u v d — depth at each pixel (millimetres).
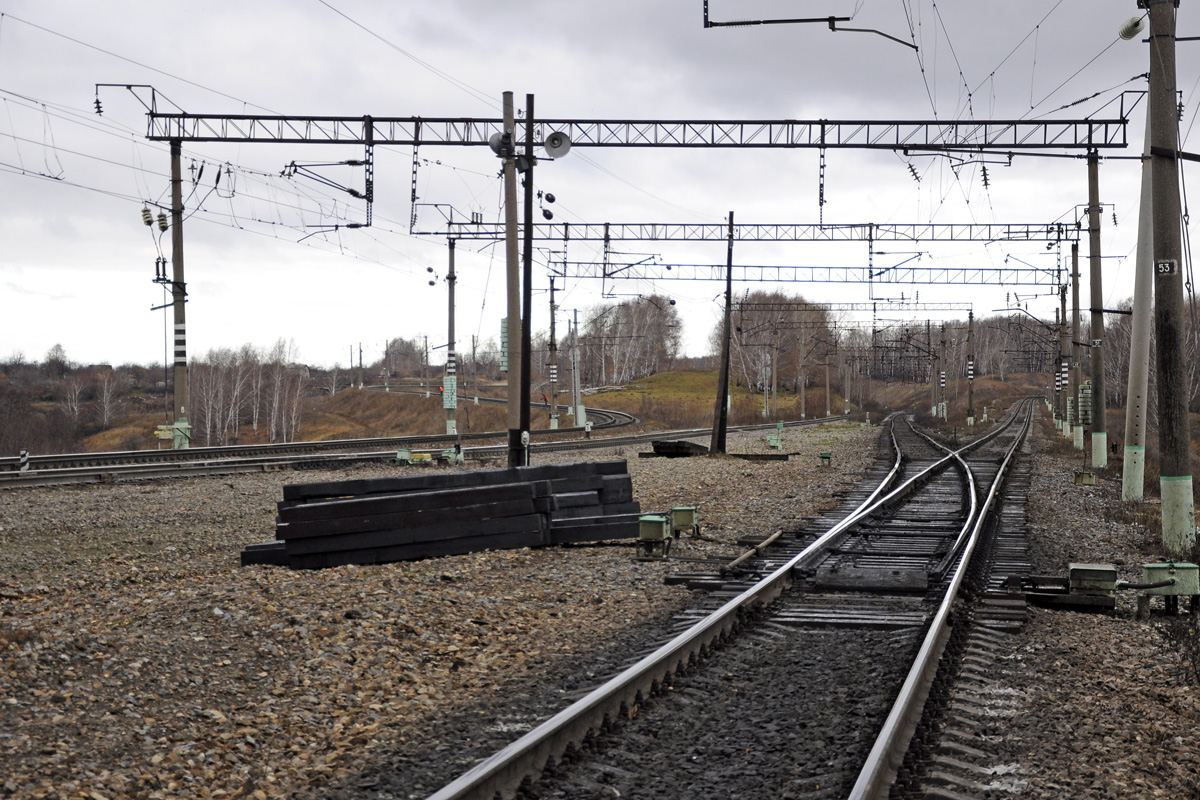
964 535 16969
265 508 21938
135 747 6660
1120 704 7746
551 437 59406
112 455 32125
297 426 106500
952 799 5602
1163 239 16297
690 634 8789
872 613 10836
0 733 6578
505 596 11781
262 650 8930
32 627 9008
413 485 14906
